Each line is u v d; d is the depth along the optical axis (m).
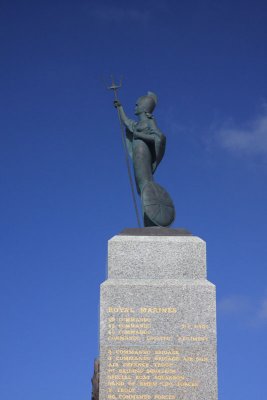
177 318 13.91
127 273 14.29
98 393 13.77
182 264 14.40
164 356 13.67
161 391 13.46
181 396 13.45
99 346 13.84
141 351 13.68
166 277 14.30
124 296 14.00
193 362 13.65
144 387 13.48
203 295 14.07
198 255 14.48
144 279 14.25
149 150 16.23
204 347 13.75
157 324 13.86
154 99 16.81
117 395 13.41
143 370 13.57
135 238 14.59
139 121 16.45
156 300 14.01
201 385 13.52
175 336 13.80
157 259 14.41
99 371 13.81
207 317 13.95
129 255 14.40
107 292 14.02
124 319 13.88
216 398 13.45
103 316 13.88
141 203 15.69
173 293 14.06
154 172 16.31
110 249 14.43
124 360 13.62
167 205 15.59
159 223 15.37
